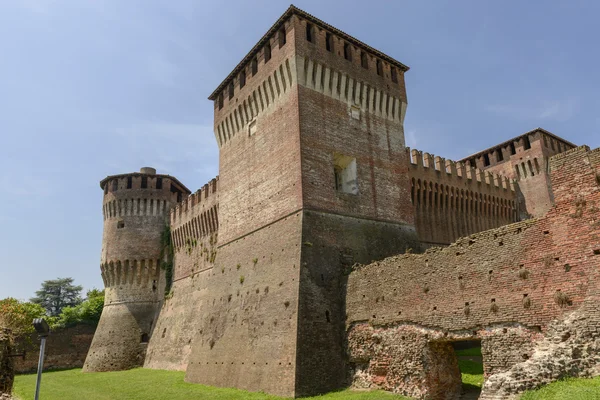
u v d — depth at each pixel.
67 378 48.66
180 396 29.86
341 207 33.94
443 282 23.64
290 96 35.25
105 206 65.88
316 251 31.02
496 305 20.89
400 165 39.84
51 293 118.44
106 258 62.62
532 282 19.77
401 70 43.62
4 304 50.12
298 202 32.06
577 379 16.27
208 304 39.69
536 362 17.08
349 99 37.84
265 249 34.38
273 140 36.47
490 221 53.72
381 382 26.09
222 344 35.19
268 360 29.39
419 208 46.53
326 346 28.70
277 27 37.91
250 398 26.61
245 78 42.03
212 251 51.56
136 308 60.47
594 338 16.97
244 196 39.16
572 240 18.73
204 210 53.94
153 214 64.56
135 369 54.88
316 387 27.12
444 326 23.06
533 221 20.31
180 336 51.78
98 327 60.34
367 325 27.91
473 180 53.00
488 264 21.69
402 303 25.78
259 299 32.81
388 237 36.00
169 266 61.53
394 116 41.22
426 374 23.53
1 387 24.38
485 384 17.56
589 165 18.75
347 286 30.36
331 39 38.31
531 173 57.19
